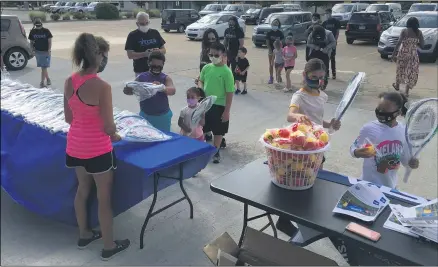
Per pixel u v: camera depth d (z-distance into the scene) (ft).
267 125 20.44
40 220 11.21
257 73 36.01
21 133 11.14
